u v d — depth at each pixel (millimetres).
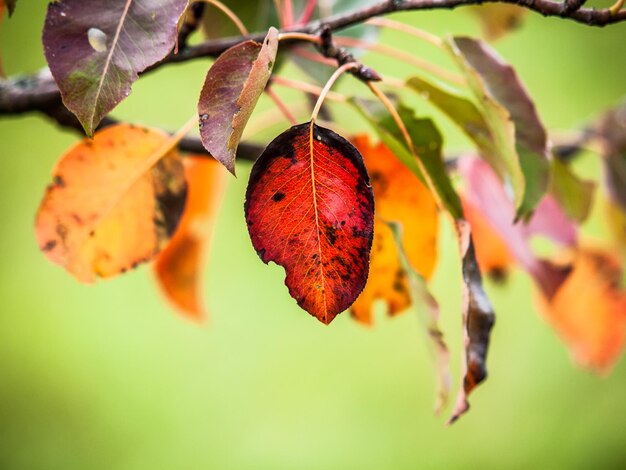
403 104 616
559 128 1674
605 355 742
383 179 617
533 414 1609
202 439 1632
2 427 1656
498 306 1615
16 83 648
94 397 1668
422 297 585
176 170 597
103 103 524
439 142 608
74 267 585
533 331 1617
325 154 522
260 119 712
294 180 521
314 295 521
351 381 1654
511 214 667
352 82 821
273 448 1619
